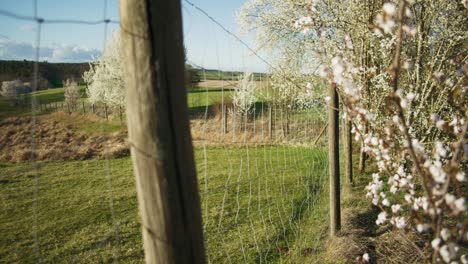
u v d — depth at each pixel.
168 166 1.31
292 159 11.47
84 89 22.88
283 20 12.46
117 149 15.43
